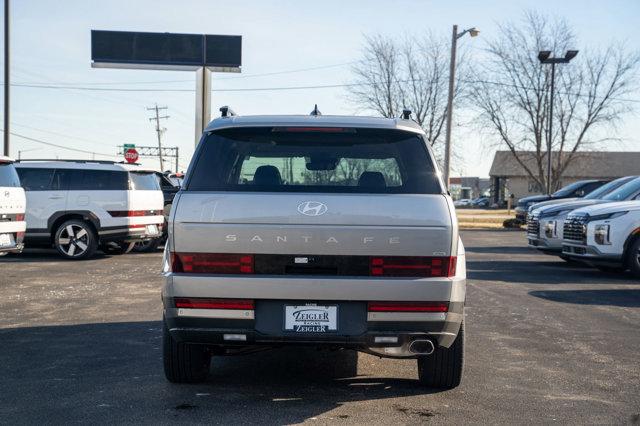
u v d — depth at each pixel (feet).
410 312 13.78
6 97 71.15
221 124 15.12
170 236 14.01
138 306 27.76
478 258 50.52
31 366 18.08
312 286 13.62
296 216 13.73
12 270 39.70
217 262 13.85
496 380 17.15
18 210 34.17
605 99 138.51
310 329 13.84
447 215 13.93
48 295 30.50
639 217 38.34
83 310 26.81
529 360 19.34
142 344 20.80
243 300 13.74
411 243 13.75
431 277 13.83
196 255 13.88
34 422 13.55
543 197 87.51
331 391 15.98
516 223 90.63
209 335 14.02
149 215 47.73
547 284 35.86
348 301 13.79
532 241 46.52
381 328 13.84
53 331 22.77
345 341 13.80
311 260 13.74
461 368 15.75
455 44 98.32
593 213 39.06
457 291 13.94
